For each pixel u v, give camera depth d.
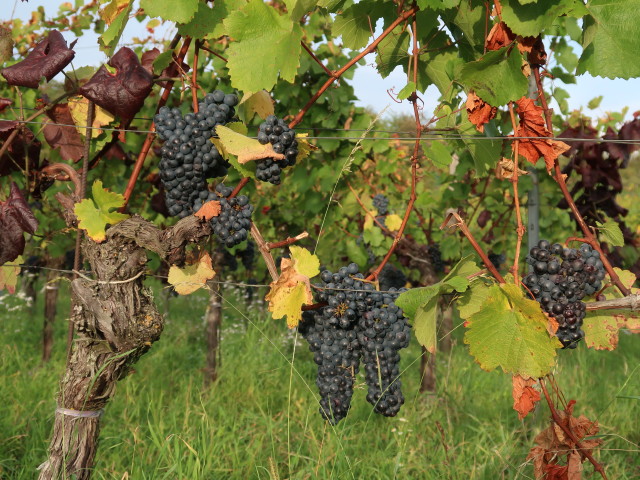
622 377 5.71
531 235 3.95
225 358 6.06
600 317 2.15
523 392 2.02
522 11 1.95
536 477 2.20
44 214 5.32
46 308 6.08
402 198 6.32
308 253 2.12
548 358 1.95
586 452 2.15
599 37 2.02
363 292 2.24
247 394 5.00
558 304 1.96
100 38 2.41
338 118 4.78
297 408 4.61
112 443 3.74
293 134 2.07
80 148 2.59
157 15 2.05
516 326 1.97
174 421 3.83
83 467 2.39
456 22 2.43
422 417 4.36
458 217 2.11
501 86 2.03
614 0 1.96
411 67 2.73
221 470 3.35
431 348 2.22
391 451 3.76
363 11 2.51
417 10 2.27
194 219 2.14
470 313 2.19
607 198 4.26
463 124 2.66
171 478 3.12
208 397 4.88
